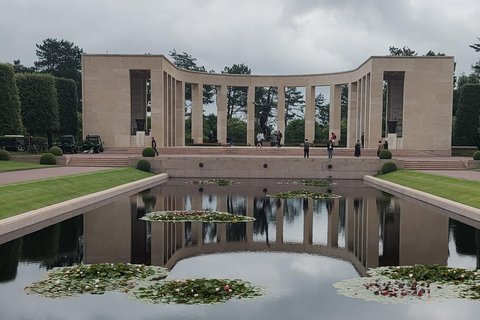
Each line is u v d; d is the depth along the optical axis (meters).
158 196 31.78
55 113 62.25
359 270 15.38
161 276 14.54
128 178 39.84
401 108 68.12
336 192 35.19
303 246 18.70
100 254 16.86
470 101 66.38
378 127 60.06
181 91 70.94
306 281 14.32
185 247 18.38
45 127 61.19
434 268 15.07
